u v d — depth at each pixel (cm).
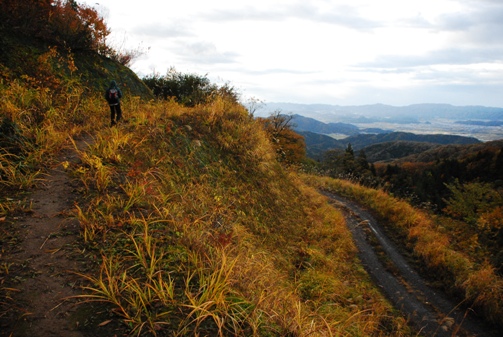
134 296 333
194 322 319
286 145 2859
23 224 421
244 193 929
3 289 311
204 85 2059
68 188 527
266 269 575
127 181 567
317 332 370
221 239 473
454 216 1942
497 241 1191
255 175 1077
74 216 454
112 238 420
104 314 305
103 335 281
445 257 1012
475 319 771
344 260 972
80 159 624
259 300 368
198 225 526
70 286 332
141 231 445
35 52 1204
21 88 879
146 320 305
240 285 404
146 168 670
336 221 1237
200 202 662
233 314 331
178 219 501
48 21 1312
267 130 1647
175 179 709
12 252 366
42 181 538
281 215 1025
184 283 368
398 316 739
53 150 649
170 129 902
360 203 1680
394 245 1174
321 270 825
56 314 295
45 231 414
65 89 1154
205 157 931
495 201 1853
